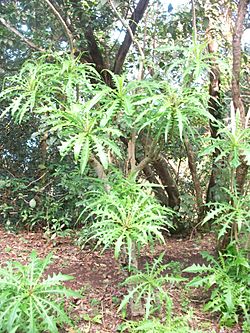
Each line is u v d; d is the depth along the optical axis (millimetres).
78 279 3287
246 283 2637
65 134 2135
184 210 4758
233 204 2711
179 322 2365
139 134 2668
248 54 4141
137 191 2311
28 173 5250
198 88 2422
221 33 4078
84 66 2479
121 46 4285
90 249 4117
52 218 4672
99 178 2539
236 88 2893
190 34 4027
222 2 4184
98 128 2070
